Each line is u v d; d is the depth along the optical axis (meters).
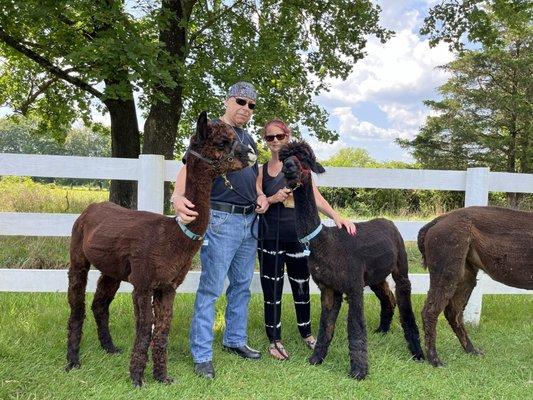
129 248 3.50
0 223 4.80
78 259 3.89
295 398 3.53
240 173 3.92
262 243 4.39
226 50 11.66
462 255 4.17
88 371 3.76
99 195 13.86
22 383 3.45
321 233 3.86
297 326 5.16
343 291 3.97
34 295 5.80
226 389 3.64
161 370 3.65
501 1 10.98
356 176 5.40
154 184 4.90
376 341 4.82
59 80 12.72
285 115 12.12
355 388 3.72
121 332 4.78
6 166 4.75
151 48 8.52
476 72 31.17
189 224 3.38
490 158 30.27
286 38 12.30
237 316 4.32
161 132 11.33
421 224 5.49
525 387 3.85
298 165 3.68
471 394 3.70
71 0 8.38
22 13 8.77
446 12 11.63
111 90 8.81
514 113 29.33
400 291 4.48
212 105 11.72
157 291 3.63
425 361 4.33
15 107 13.88
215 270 3.94
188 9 11.45
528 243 4.04
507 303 6.39
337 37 12.20
